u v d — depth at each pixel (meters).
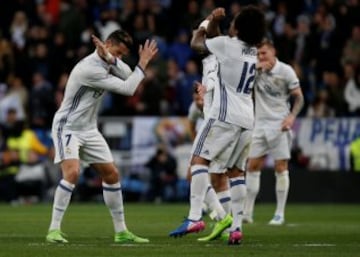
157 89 66.69
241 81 29.11
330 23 72.81
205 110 32.22
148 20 70.38
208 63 32.69
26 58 69.62
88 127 31.00
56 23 73.25
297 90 42.56
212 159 29.48
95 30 69.62
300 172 63.16
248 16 28.91
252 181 42.44
